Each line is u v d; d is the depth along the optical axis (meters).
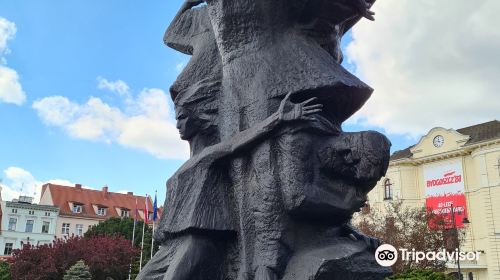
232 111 3.14
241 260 2.84
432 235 16.95
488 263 26.36
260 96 3.01
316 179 2.75
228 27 3.23
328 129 2.87
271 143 2.81
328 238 2.81
